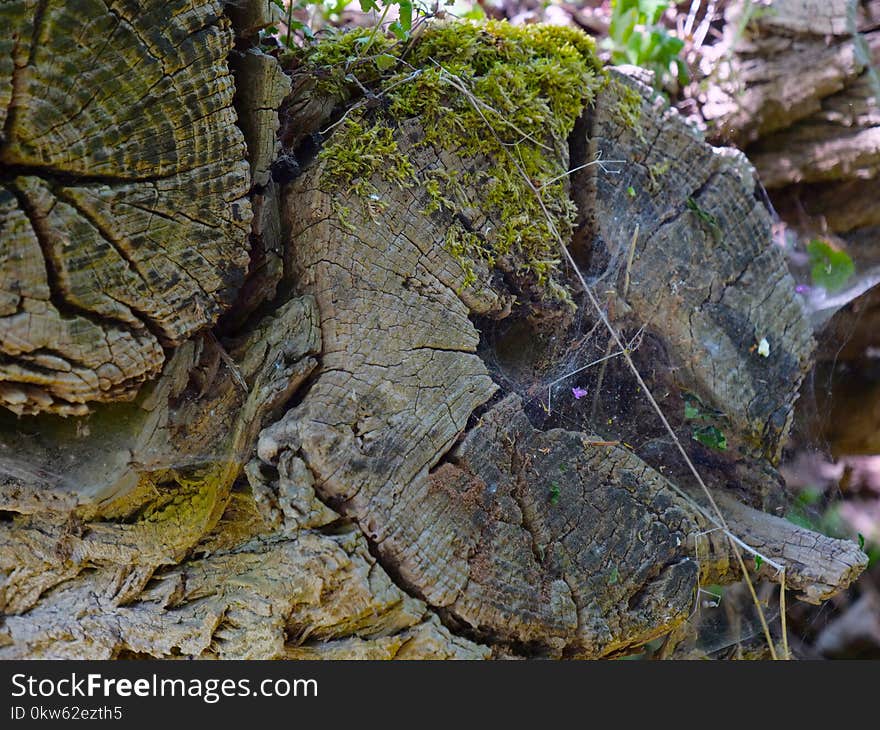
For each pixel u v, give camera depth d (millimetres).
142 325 1295
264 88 1417
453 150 1640
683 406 1989
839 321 2684
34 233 1159
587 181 1863
